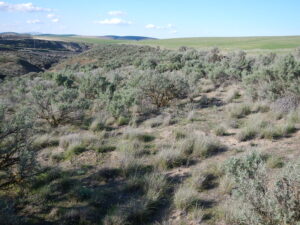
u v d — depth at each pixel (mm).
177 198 4418
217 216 4008
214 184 4996
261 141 6793
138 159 6164
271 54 26297
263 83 11234
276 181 3107
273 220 2904
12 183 4945
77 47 157375
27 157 4898
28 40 140125
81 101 11062
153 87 11391
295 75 10016
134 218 4152
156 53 54938
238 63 22078
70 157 6633
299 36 120375
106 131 8820
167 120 9023
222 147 6719
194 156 6348
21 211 4410
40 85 15938
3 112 5363
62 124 9789
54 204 4613
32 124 5488
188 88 11945
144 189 4906
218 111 10148
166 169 5805
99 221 4137
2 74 49781
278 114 8367
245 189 3277
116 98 12055
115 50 79812
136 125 9250
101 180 5461
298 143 6348
